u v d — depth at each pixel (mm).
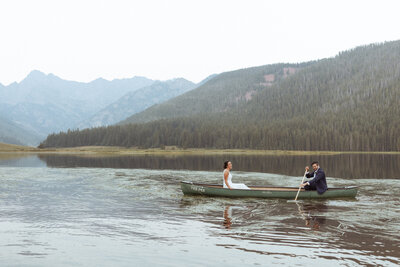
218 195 18156
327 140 151375
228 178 18766
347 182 25781
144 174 31422
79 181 25484
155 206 15578
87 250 8977
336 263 7996
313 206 15727
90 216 13359
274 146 156750
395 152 135000
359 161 63406
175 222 12320
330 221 12500
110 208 15047
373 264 7934
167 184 23828
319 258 8352
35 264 7934
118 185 23188
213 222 12320
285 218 12992
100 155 96438
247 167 43844
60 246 9359
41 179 26703
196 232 10836
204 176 29891
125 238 10156
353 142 145375
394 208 15211
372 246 9320
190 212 14172
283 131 162500
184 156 94312
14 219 12812
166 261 8148
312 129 161375
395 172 36188
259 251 8875
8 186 22438
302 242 9703
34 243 9625
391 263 7992
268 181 26062
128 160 63219
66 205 15773
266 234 10594
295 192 17719
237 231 11000
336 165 49906
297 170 38250
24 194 19078
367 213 13953
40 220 12664
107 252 8789
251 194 17859
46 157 77562
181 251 8883
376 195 19172
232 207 15398
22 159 65125
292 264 7926
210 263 7996
